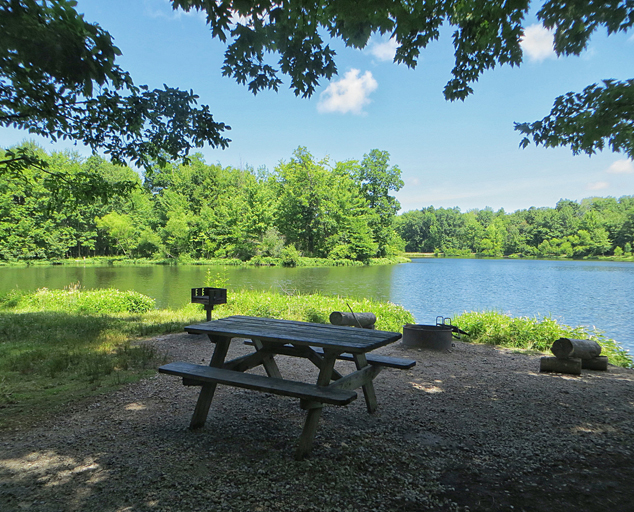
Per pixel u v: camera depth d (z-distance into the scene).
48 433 3.09
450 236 120.25
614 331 11.70
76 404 3.76
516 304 17.69
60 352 5.84
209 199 63.16
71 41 4.14
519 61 4.15
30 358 5.44
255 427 3.21
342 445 2.88
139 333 7.68
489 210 145.25
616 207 109.19
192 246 56.22
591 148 4.91
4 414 3.50
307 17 4.10
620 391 4.35
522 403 3.91
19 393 4.09
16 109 5.72
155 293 19.47
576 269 53.16
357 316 8.03
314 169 58.50
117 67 5.26
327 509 2.09
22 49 4.02
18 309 11.54
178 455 2.70
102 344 6.48
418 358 5.98
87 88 4.47
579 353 5.24
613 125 4.48
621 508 2.15
